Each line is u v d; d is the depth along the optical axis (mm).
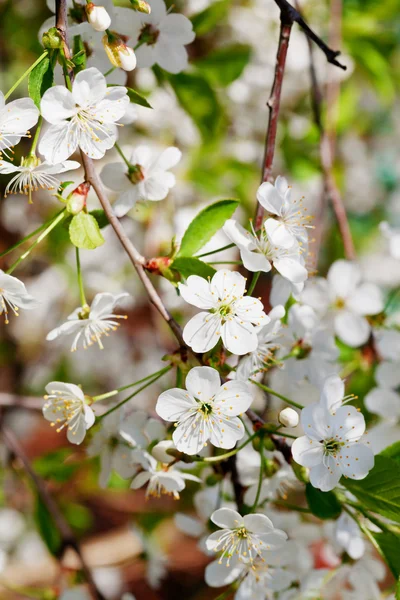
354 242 1334
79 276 715
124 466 743
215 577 725
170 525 1230
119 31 743
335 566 775
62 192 723
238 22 937
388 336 814
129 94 701
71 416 706
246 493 736
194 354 702
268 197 704
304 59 945
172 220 902
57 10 693
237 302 694
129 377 1187
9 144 690
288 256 706
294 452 693
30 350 1182
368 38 961
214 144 950
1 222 1038
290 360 747
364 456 694
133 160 739
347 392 814
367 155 1366
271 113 725
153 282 907
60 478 855
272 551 708
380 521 713
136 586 1158
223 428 690
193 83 849
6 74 993
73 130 692
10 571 1032
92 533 1197
